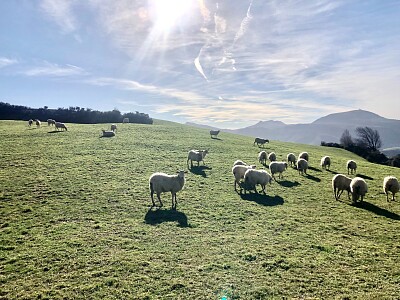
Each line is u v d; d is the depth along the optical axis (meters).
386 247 16.78
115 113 127.81
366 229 19.56
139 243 15.98
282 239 17.25
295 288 12.27
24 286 11.89
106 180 28.45
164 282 12.31
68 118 126.88
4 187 25.02
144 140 53.41
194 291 11.80
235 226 19.09
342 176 26.89
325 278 13.11
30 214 19.77
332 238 17.80
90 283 12.13
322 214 22.38
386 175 39.78
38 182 26.77
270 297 11.58
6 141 47.22
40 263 13.64
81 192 24.59
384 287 12.53
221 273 13.16
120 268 13.27
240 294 11.68
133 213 20.70
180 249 15.41
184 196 25.20
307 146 88.75
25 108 134.88
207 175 33.09
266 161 43.44
